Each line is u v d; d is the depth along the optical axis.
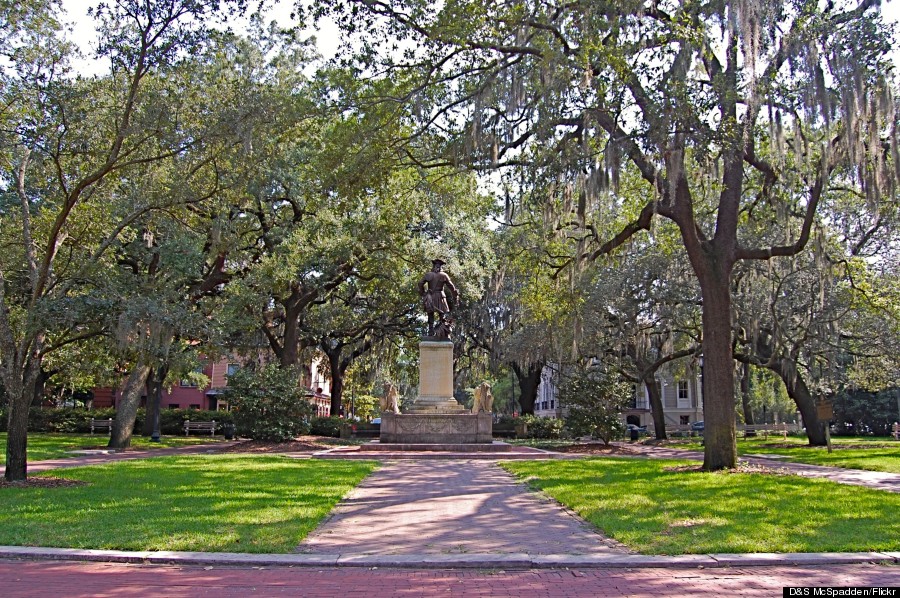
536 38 16.81
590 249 23.56
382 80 19.53
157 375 35.28
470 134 18.45
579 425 30.83
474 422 26.38
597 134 19.33
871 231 29.55
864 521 10.39
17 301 26.28
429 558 8.34
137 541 9.01
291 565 8.25
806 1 16.25
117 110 16.53
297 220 32.62
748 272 28.83
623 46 15.66
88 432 43.03
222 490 13.77
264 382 30.69
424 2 17.80
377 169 19.92
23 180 17.48
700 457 25.33
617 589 7.17
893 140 15.78
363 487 15.27
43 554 8.52
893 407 57.91
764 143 20.23
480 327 44.31
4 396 41.22
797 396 33.06
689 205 18.25
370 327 41.94
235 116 16.20
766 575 7.75
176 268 25.00
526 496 13.87
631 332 34.97
